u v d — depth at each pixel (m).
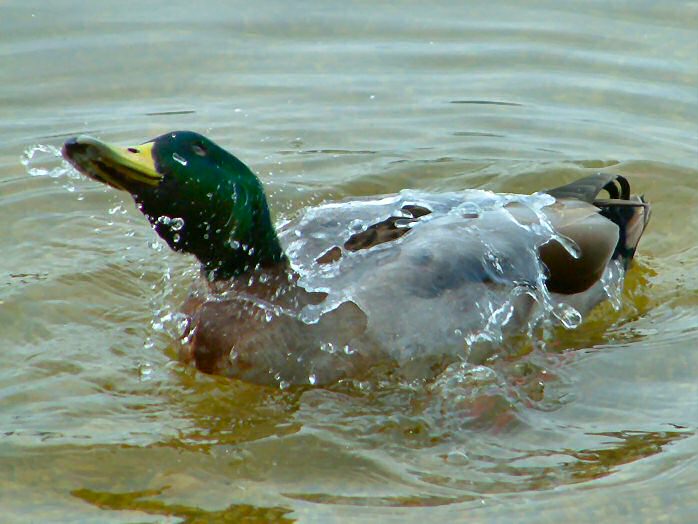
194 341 10.05
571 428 9.20
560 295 10.91
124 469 8.66
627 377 9.95
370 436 9.18
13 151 13.60
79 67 15.25
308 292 9.98
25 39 15.77
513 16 16.55
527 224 10.91
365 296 9.87
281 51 15.75
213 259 9.99
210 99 14.79
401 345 9.81
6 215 12.60
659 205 12.95
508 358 10.31
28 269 11.63
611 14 16.52
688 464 8.55
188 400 9.68
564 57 15.53
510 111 14.55
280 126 14.27
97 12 16.47
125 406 9.56
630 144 13.86
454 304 10.06
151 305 11.20
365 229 10.73
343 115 14.52
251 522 7.98
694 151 13.64
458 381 9.85
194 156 9.53
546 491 8.31
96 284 11.45
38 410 9.43
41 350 10.33
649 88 14.87
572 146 13.90
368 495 8.32
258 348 9.81
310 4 16.80
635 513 8.02
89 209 12.88
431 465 8.73
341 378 9.82
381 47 15.87
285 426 9.32
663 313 11.13
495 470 8.63
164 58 15.52
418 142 14.04
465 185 13.34
